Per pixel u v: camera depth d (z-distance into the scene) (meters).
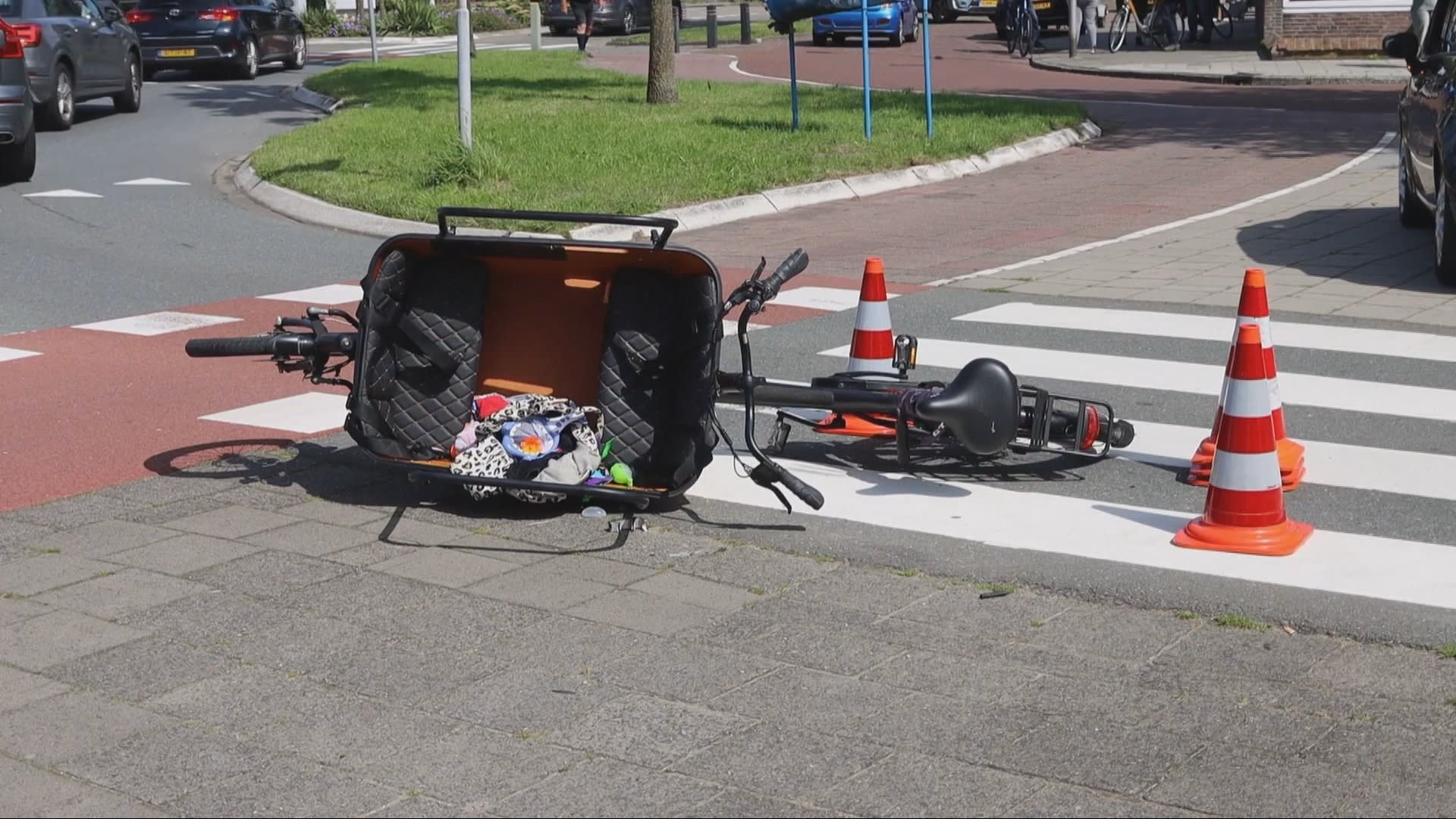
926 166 17.16
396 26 47.25
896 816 4.05
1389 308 10.30
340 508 6.57
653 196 14.73
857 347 7.89
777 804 4.11
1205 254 12.37
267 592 5.62
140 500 6.69
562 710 4.67
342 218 14.31
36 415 8.12
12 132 16.09
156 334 10.08
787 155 17.16
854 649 5.11
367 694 4.78
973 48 36.81
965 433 6.45
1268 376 6.87
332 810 4.09
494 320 6.84
